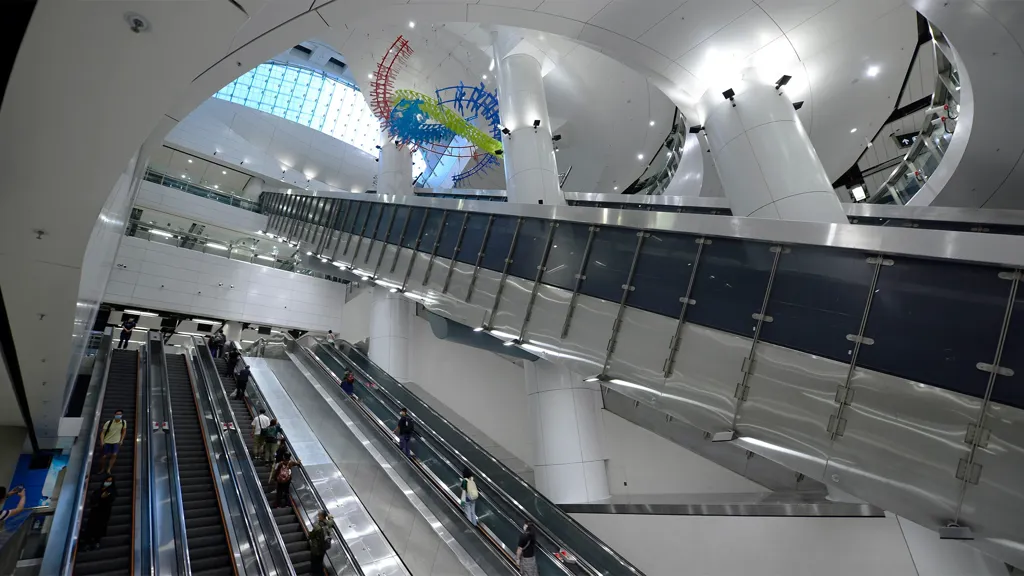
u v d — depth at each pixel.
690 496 10.53
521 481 9.71
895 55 11.53
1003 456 3.84
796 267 5.54
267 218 29.22
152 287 22.53
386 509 9.36
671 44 8.81
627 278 7.27
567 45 15.41
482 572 7.68
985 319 4.21
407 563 8.38
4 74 3.32
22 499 11.45
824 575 8.23
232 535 7.56
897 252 4.75
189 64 3.16
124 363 15.06
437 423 12.38
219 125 29.67
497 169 22.48
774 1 8.31
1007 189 10.66
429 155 23.75
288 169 32.00
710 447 11.42
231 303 24.66
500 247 9.84
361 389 15.10
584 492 11.04
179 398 13.20
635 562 9.90
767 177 8.10
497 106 16.14
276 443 10.85
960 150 10.00
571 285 8.07
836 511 8.45
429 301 11.20
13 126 3.46
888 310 4.77
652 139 20.97
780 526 8.80
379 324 19.73
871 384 4.66
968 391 4.14
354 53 19.61
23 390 9.24
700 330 6.16
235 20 2.89
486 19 9.08
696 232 6.53
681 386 6.09
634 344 6.80
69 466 8.88
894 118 17.95
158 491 8.43
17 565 7.33
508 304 9.07
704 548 9.35
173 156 28.89
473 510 9.30
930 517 4.05
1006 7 6.59
